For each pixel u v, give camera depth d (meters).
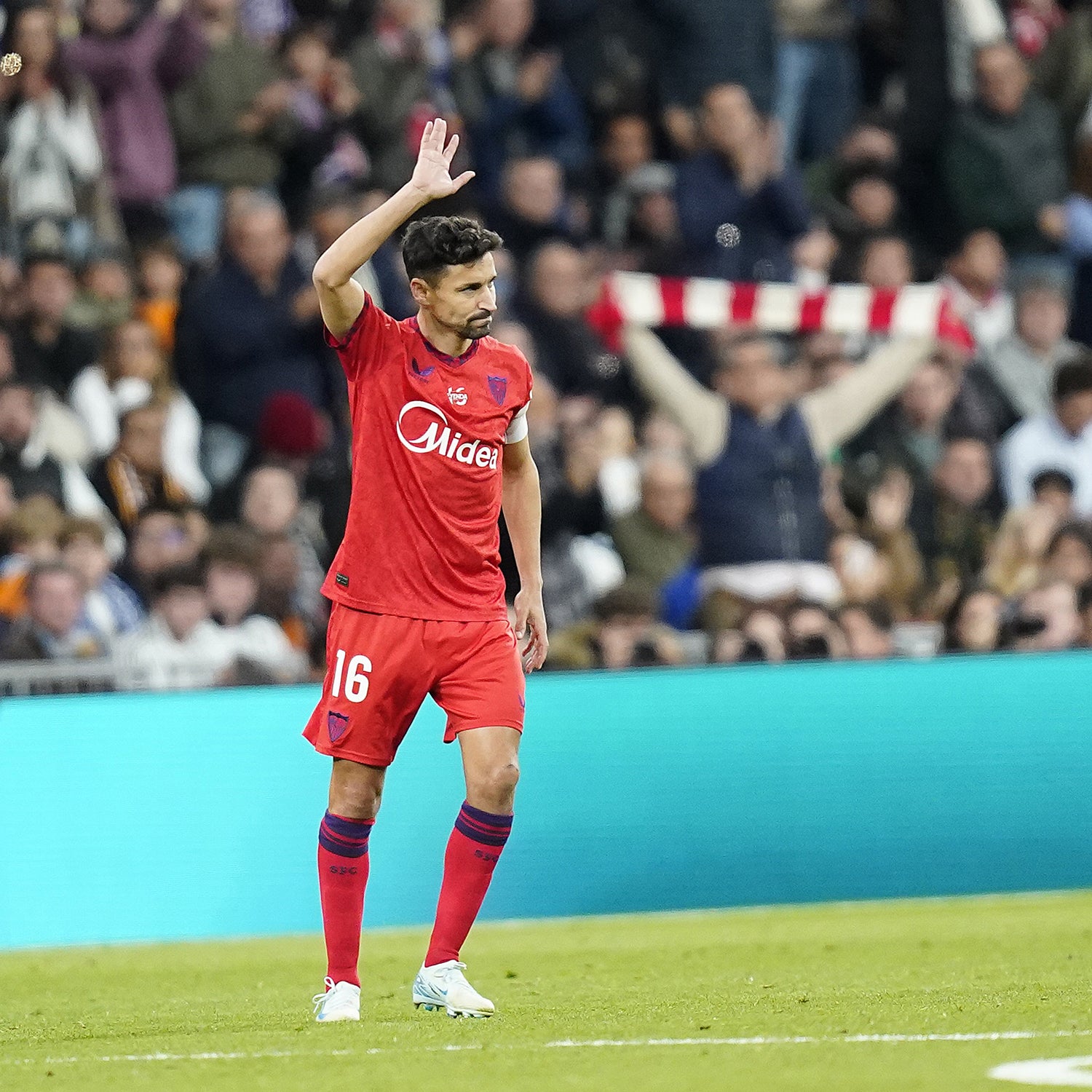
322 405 38.56
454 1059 12.85
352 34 42.22
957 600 38.09
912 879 31.53
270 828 28.52
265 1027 15.75
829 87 45.78
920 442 41.22
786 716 31.09
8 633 32.69
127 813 27.70
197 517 35.22
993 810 32.06
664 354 39.66
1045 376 43.41
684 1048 13.17
